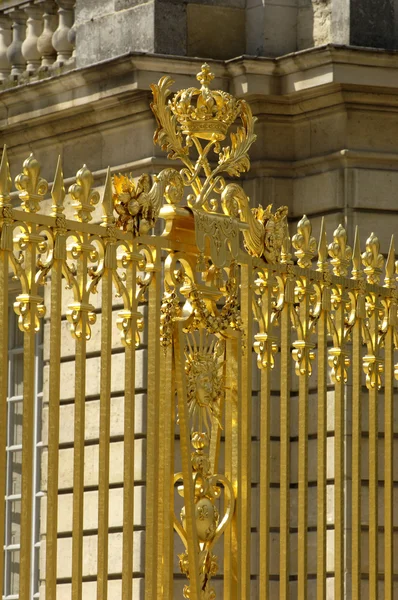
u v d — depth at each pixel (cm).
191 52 2512
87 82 2488
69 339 2533
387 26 2452
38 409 2683
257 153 2498
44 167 2641
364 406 2327
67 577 2481
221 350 1241
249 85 2439
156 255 1176
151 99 2416
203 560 1205
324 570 1294
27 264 1073
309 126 2483
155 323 1172
